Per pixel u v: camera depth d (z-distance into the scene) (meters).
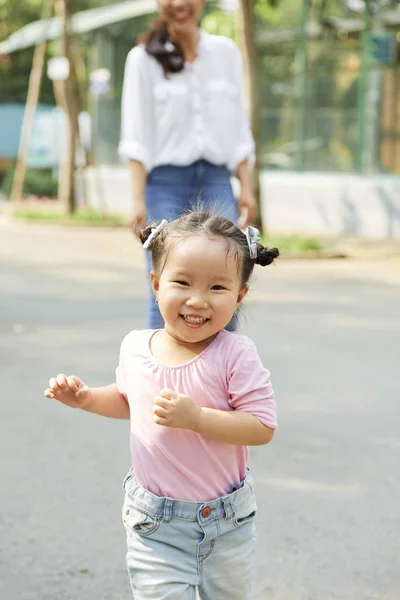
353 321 10.33
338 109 20.48
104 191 24.48
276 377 7.80
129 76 5.96
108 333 9.51
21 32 30.12
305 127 20.95
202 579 3.30
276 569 4.38
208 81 5.99
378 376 7.92
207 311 3.18
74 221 21.22
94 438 6.24
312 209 20.38
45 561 4.43
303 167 21.09
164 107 5.91
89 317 10.35
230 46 6.11
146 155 5.91
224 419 3.12
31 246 17.05
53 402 7.07
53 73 22.25
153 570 3.20
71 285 12.60
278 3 17.39
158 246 3.27
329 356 8.61
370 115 19.98
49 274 13.59
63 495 5.23
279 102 21.36
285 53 21.66
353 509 5.09
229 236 3.22
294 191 20.64
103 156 24.83
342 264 15.02
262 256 3.31
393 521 4.95
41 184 29.89
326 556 4.52
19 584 4.21
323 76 20.64
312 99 20.84
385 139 19.86
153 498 3.22
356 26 20.52
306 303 11.40
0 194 30.94
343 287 12.71
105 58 24.98
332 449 6.05
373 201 19.42
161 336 3.39
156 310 5.55
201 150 5.92
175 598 3.17
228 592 3.33
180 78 5.93
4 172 32.50
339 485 5.44
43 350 8.72
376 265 14.99
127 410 3.52
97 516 4.96
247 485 3.32
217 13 24.92
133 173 5.95
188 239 3.19
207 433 3.11
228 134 6.04
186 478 3.22
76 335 9.40
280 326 9.93
